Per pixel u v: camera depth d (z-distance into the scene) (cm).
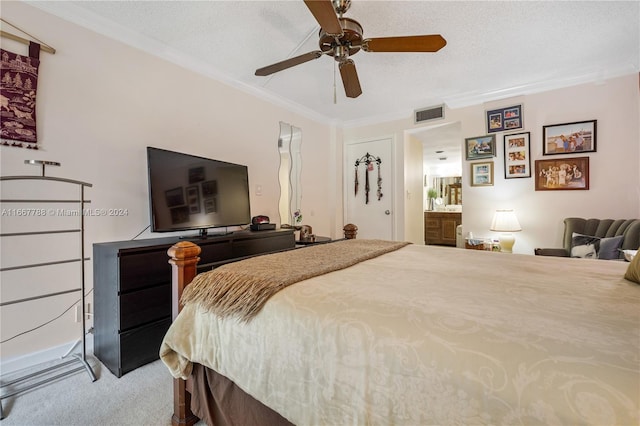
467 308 84
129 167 230
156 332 192
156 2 194
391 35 230
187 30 225
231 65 281
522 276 123
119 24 216
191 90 275
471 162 372
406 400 68
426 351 69
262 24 218
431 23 216
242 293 106
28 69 183
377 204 463
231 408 112
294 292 102
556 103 321
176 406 131
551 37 236
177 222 228
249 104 336
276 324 95
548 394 54
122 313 176
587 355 59
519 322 74
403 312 82
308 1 130
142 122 239
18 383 166
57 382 168
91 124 210
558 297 94
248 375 99
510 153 347
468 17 210
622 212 290
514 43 245
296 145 405
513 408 56
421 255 177
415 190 497
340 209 486
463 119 378
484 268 139
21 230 181
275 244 291
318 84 327
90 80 210
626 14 208
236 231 299
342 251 179
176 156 233
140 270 185
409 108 412
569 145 313
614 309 83
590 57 269
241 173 302
